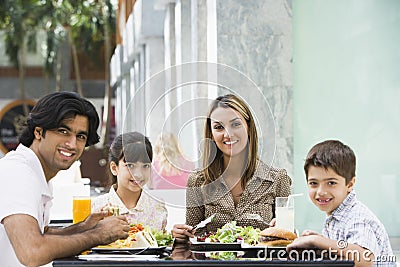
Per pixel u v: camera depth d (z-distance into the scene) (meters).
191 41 6.16
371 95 5.46
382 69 5.48
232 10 5.24
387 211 5.45
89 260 2.38
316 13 5.39
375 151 5.47
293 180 5.36
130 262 2.34
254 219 3.06
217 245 2.70
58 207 4.66
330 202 2.75
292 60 5.36
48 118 2.60
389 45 5.48
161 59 8.70
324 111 5.41
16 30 23.02
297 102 5.38
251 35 5.27
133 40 10.03
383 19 5.48
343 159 2.73
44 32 23.81
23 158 2.62
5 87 23.75
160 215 3.38
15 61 23.30
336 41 5.42
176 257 2.50
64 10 22.97
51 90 24.02
